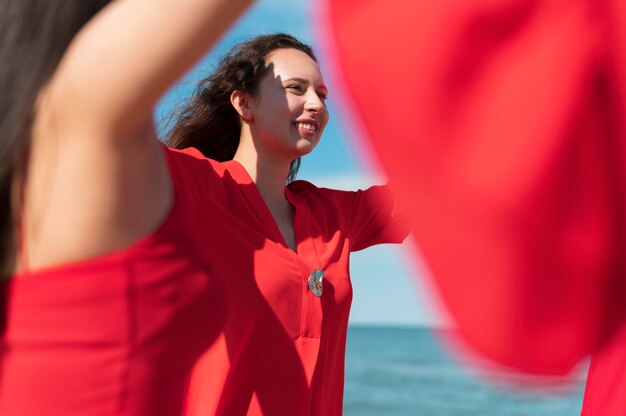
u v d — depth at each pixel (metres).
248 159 2.43
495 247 0.38
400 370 33.19
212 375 2.04
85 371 0.96
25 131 0.90
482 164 0.38
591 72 0.40
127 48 0.81
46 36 0.89
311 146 2.40
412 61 0.39
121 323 0.97
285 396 2.14
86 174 0.91
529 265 0.38
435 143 0.39
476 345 0.38
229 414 2.10
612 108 0.40
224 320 1.11
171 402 1.04
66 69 0.87
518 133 0.39
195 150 2.24
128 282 0.97
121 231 0.96
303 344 2.18
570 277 0.38
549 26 0.40
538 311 0.38
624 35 0.40
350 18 0.41
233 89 2.45
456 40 0.40
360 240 2.54
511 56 0.40
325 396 2.28
